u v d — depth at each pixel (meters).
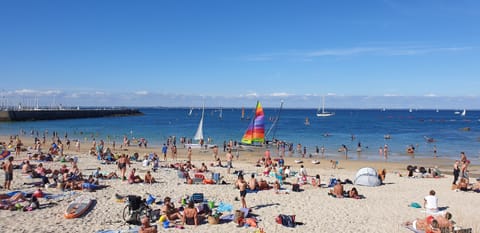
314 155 43.66
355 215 15.96
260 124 48.41
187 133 73.62
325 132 80.44
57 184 19.17
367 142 59.44
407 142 59.72
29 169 23.09
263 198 18.72
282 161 31.80
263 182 20.95
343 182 23.83
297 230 13.79
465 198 19.55
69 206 15.01
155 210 14.59
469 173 31.31
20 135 63.47
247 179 24.72
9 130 74.31
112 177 23.02
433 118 175.12
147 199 17.16
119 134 69.38
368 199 19.08
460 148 52.12
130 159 33.41
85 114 136.62
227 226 13.94
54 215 14.54
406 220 15.28
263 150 47.16
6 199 16.03
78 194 18.02
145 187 20.45
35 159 30.86
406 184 23.84
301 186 22.19
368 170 23.77
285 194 19.78
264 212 16.16
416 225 13.91
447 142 60.50
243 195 16.72
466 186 21.67
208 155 41.91
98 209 15.59
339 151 47.38
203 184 22.08
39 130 75.94
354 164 35.66
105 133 71.50
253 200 18.25
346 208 17.12
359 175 23.62
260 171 29.08
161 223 14.11
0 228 12.77
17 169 24.50
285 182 23.50
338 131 84.31
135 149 46.69
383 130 88.62
